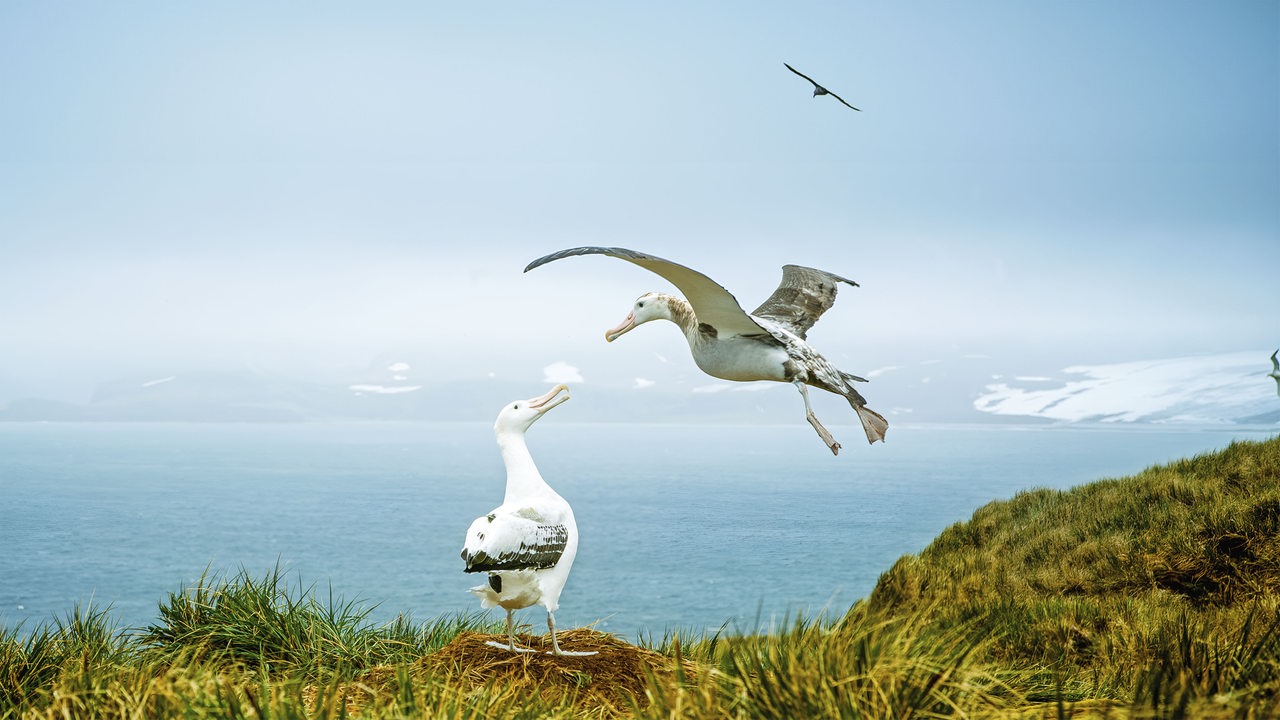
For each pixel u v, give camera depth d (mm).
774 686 4785
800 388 8688
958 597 11461
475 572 6344
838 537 84438
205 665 6176
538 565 6414
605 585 56875
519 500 6555
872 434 8336
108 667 6285
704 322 8609
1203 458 14227
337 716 5074
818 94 8711
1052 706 5012
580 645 6793
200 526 111750
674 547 80125
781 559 67812
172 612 7895
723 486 176750
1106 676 6512
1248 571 10203
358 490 181250
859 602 12023
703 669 5324
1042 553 12867
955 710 4539
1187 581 10586
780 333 8711
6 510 133000
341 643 7691
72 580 62156
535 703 5359
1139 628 7762
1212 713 4359
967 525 15039
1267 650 5566
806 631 5797
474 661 6453
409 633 8195
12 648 6879
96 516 125062
